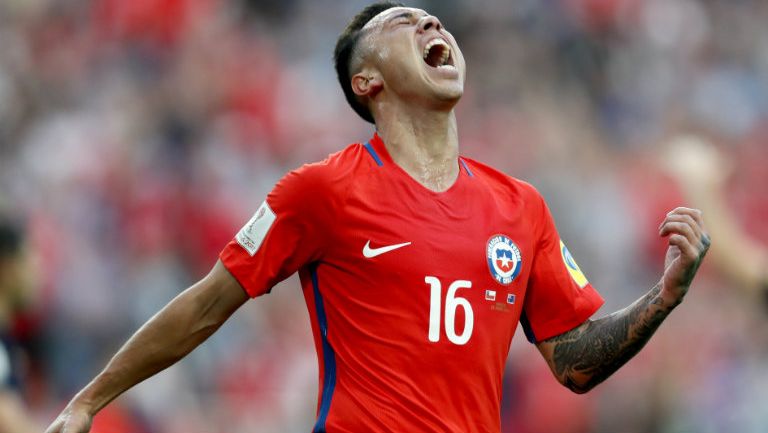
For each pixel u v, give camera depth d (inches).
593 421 1307.8
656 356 1403.8
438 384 471.5
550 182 1744.6
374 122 537.6
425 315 474.9
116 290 1445.6
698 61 2239.2
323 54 2005.4
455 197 498.0
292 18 2038.6
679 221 481.1
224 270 496.7
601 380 519.5
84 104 1817.2
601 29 2164.1
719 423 1375.5
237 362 1304.1
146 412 1111.0
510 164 1850.4
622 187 1775.3
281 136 1833.2
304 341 1376.7
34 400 1256.2
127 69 1887.3
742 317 1471.5
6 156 1708.9
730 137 2154.3
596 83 2110.0
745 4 2332.7
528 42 2106.3
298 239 490.3
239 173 1699.1
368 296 480.1
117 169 1656.0
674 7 2242.9
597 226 1691.7
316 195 486.0
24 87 1838.1
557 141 1921.8
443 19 2117.4
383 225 482.6
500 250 492.4
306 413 1269.7
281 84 1909.4
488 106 1975.9
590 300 522.9
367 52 519.2
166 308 499.8
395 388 469.4
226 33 1964.8
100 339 1385.3
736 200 2015.3
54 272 1417.3
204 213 1606.8
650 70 2166.6
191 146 1737.2
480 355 479.5
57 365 1325.0
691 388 1393.9
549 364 529.7
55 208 1571.1
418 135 506.0
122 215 1582.2
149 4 1932.8
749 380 1407.5
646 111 2111.2
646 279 1678.2
